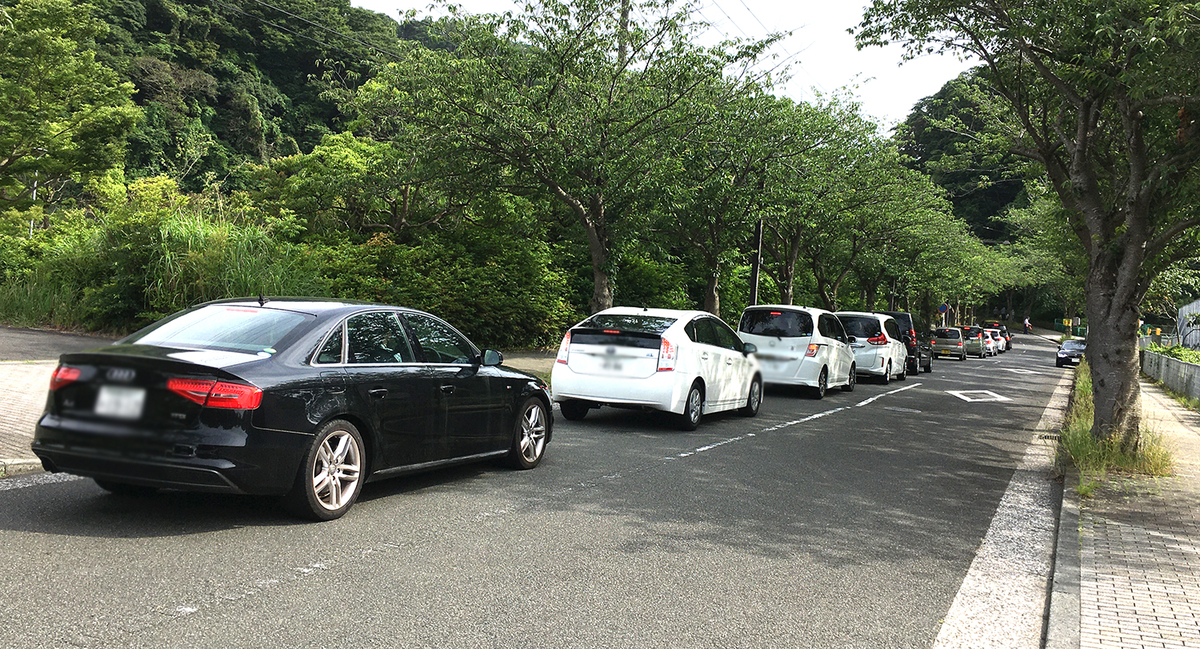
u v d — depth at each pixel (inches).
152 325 237.5
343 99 1069.1
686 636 153.4
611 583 182.2
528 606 165.5
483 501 255.4
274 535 207.2
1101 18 305.3
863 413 547.5
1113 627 161.0
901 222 1208.2
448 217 923.4
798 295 1535.4
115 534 200.8
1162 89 308.7
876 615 169.8
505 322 816.9
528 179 674.8
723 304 1212.5
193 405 196.9
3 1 1064.2
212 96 2304.4
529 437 311.0
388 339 251.9
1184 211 363.6
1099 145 434.9
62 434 203.0
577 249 959.0
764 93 711.1
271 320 230.1
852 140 905.5
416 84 616.1
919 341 1044.5
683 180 662.5
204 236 684.1
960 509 274.2
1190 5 279.7
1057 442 419.5
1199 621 165.8
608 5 611.8
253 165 1170.6
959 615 172.2
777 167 750.5
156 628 145.0
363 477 234.8
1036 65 378.3
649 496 271.0
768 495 280.2
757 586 184.9
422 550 200.7
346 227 918.4
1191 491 295.6
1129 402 350.9
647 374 409.7
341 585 172.7
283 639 143.0
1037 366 1461.6
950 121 603.2
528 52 625.6
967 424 517.7
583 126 606.9
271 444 204.7
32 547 186.9
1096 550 216.4
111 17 2225.6
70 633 140.6
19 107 952.3
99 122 1010.7
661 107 618.5
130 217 733.9
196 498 240.7
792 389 703.7
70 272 761.0
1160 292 803.4
